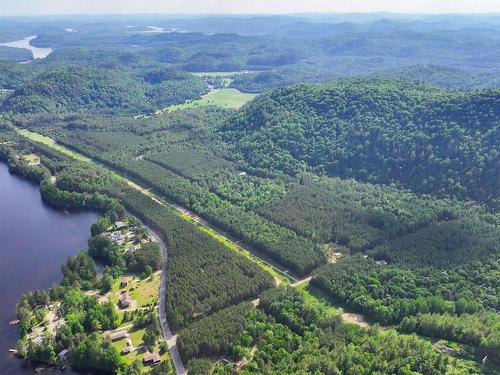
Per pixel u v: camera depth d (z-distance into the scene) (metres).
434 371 189.75
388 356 199.75
